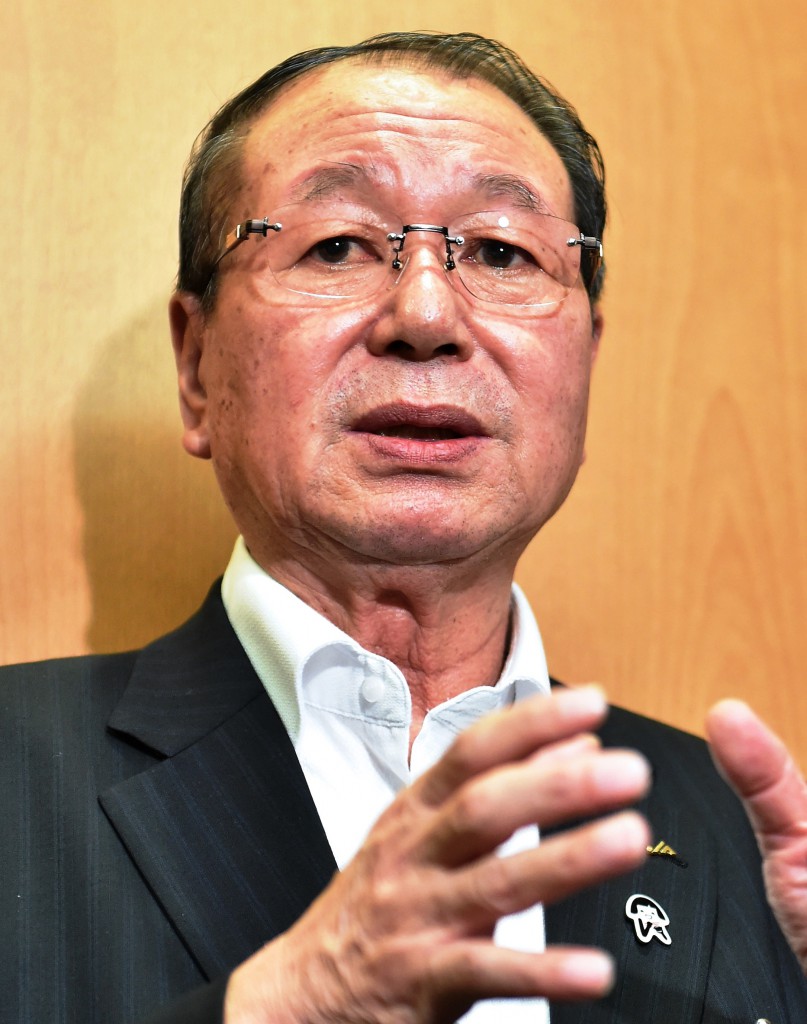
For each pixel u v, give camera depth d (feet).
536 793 2.06
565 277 3.99
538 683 3.95
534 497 3.78
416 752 3.77
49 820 3.37
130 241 4.87
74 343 4.79
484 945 2.12
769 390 5.45
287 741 3.54
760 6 5.64
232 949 3.15
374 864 2.32
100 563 4.74
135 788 3.39
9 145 4.78
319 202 3.79
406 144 3.83
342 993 2.31
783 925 2.84
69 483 4.74
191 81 4.97
